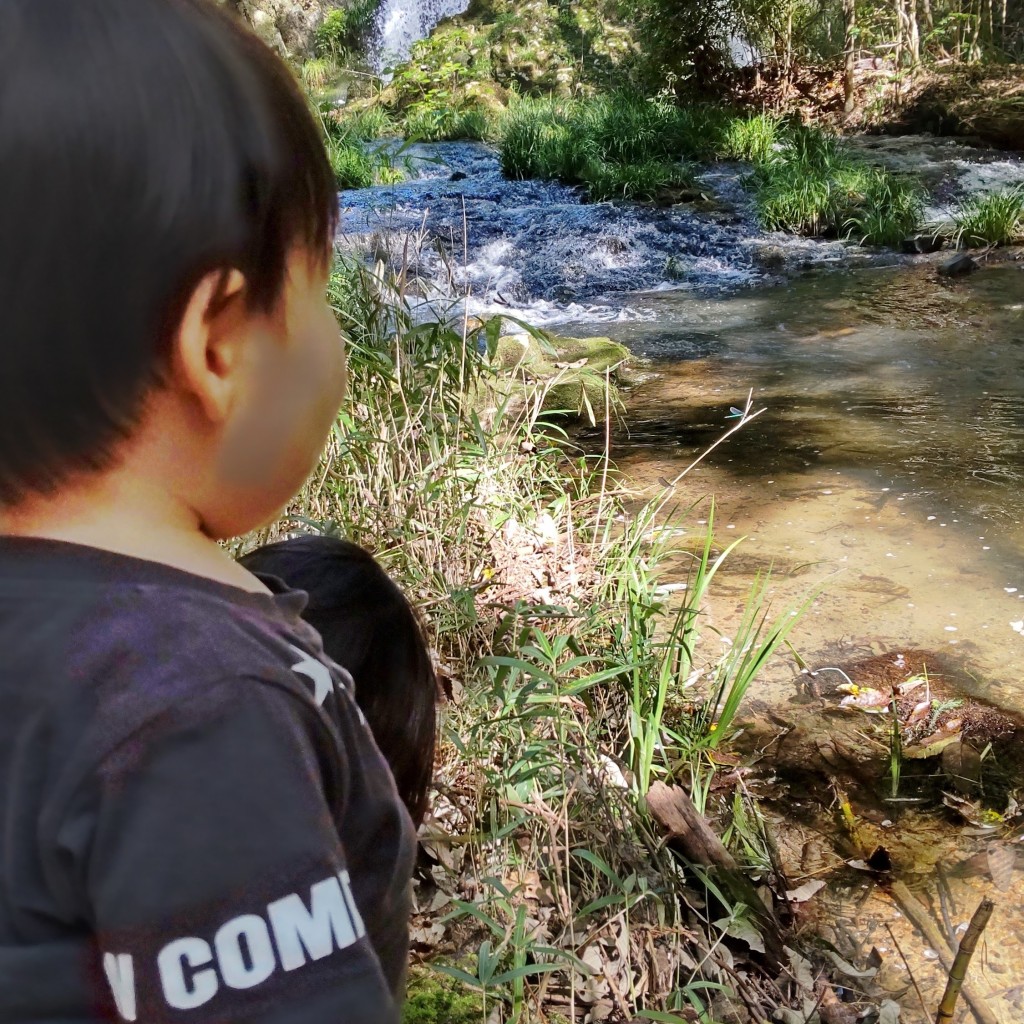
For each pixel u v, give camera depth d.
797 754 2.89
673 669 3.10
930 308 7.97
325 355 0.64
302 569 1.41
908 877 2.47
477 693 2.42
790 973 2.11
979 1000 2.12
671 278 9.69
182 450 0.59
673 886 2.14
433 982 1.90
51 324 0.54
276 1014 0.58
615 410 5.91
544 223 10.66
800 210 10.54
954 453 5.02
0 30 0.53
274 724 0.59
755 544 4.12
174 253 0.54
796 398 6.02
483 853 2.16
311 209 0.61
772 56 15.40
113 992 0.57
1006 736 2.94
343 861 0.62
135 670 0.57
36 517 0.59
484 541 3.36
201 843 0.56
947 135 13.74
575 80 18.44
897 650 3.36
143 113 0.53
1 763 0.58
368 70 20.50
